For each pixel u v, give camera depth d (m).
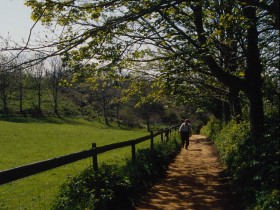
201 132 55.16
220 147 19.12
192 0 7.80
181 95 20.42
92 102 101.19
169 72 13.00
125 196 8.97
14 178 5.77
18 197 12.68
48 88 94.50
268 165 7.77
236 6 11.51
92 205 7.11
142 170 12.15
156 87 18.33
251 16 10.66
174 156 20.50
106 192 8.06
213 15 13.39
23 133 45.03
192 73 17.64
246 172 9.08
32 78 84.19
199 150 25.64
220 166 16.83
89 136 47.59
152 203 9.96
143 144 32.66
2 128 49.25
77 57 8.88
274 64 13.80
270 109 15.24
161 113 87.75
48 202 10.42
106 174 9.02
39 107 84.00
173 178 13.88
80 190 7.70
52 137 42.69
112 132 59.22
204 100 25.69
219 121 34.12
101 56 9.38
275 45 13.42
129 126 85.88
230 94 18.33
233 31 11.97
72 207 6.77
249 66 12.20
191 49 12.32
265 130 11.15
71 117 86.88
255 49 12.03
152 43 12.38
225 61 14.95
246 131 13.75
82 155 8.52
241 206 8.15
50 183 15.73
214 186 12.27
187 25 13.03
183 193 11.28
